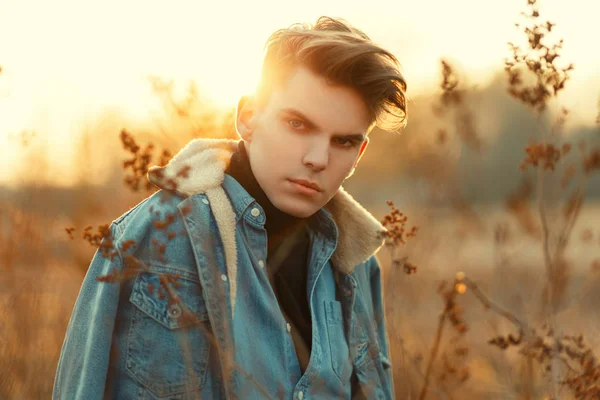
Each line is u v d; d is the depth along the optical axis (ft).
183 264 5.64
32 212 10.19
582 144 8.34
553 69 7.36
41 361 9.06
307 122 5.66
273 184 5.81
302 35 5.83
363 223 6.79
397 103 6.00
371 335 6.92
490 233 14.55
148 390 5.46
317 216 6.48
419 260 14.79
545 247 7.97
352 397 6.78
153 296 5.53
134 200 9.43
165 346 5.48
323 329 6.35
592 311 12.20
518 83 7.73
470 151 14.80
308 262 6.40
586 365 7.36
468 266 16.90
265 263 5.96
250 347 5.71
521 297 9.73
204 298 5.58
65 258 10.06
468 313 13.25
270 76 5.82
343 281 6.81
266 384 5.72
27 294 9.53
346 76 5.63
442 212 16.15
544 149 7.69
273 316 5.87
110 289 5.45
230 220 5.79
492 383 10.47
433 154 15.40
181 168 5.81
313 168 5.68
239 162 6.12
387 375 7.38
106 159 10.19
